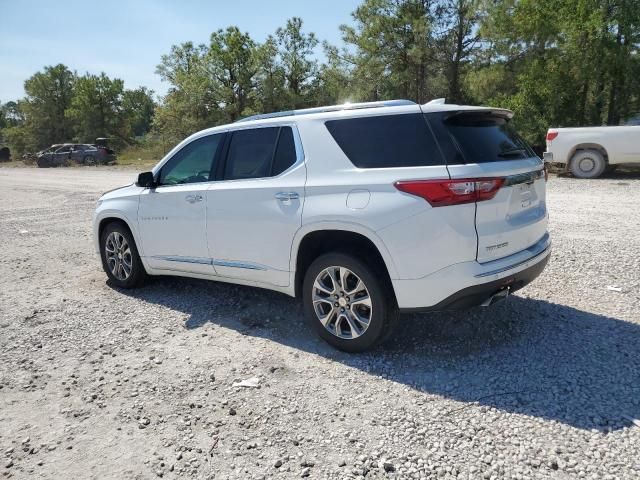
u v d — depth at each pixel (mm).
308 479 2686
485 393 3420
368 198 3738
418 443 2938
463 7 22578
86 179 21531
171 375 3848
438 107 3691
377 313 3828
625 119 19250
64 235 9281
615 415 3109
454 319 4613
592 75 17469
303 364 3945
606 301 4887
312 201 4016
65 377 3875
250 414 3297
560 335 4215
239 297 5449
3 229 10188
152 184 5383
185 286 5930
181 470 2793
